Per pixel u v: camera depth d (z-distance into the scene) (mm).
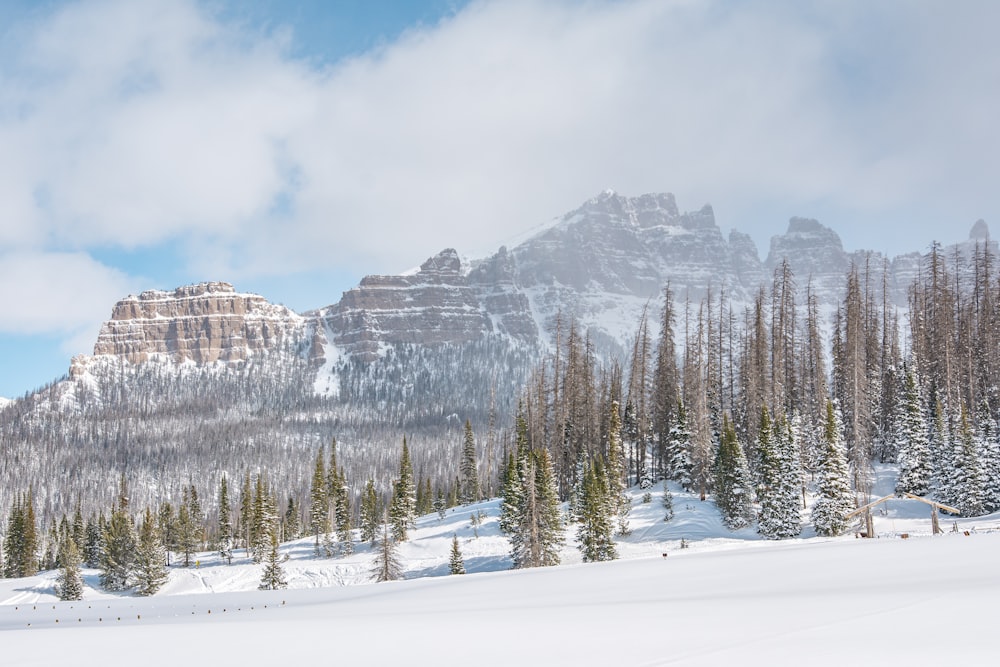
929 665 11523
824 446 62938
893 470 76562
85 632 22969
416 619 22109
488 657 14750
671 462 83062
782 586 23812
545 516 68625
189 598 68438
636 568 34406
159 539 103062
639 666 13023
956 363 79000
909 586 20516
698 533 68188
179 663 16156
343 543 106375
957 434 65062
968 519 60156
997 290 88812
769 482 64875
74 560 96750
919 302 92438
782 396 78812
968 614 15500
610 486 74750
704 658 13203
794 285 87312
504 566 73750
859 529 60312
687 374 87688
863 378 69125
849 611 16969
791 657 12695
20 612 69750
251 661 15922
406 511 96812
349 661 15312
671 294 91438
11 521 131875
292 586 83938
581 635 16531
